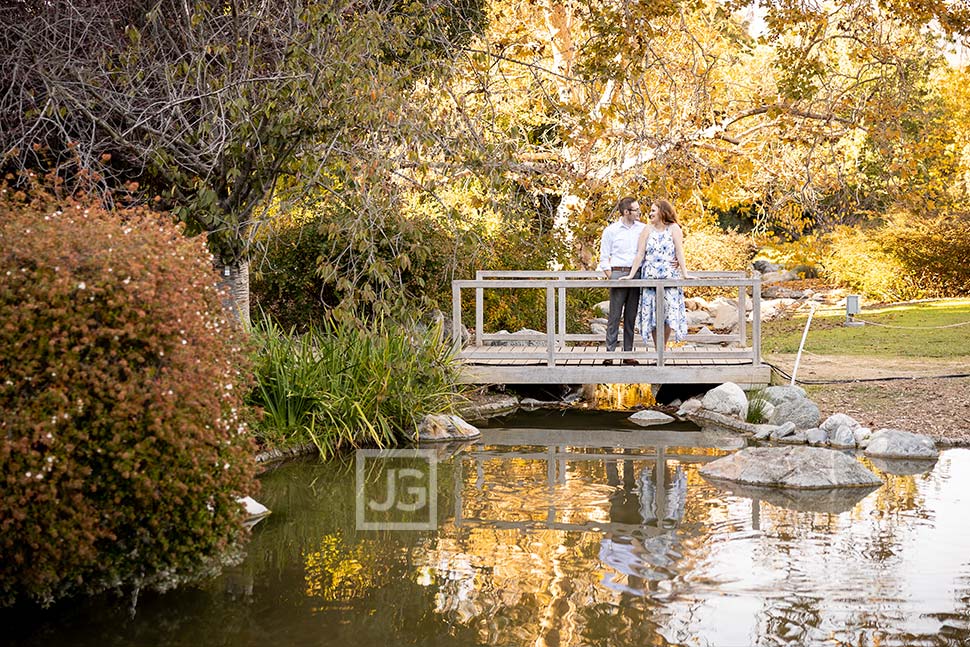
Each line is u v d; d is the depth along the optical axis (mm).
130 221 5793
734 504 7180
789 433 9758
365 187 7828
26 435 4543
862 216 25531
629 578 5543
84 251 5102
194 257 5926
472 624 4891
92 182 7613
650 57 14445
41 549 4734
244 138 8094
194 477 5203
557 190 15750
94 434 4836
